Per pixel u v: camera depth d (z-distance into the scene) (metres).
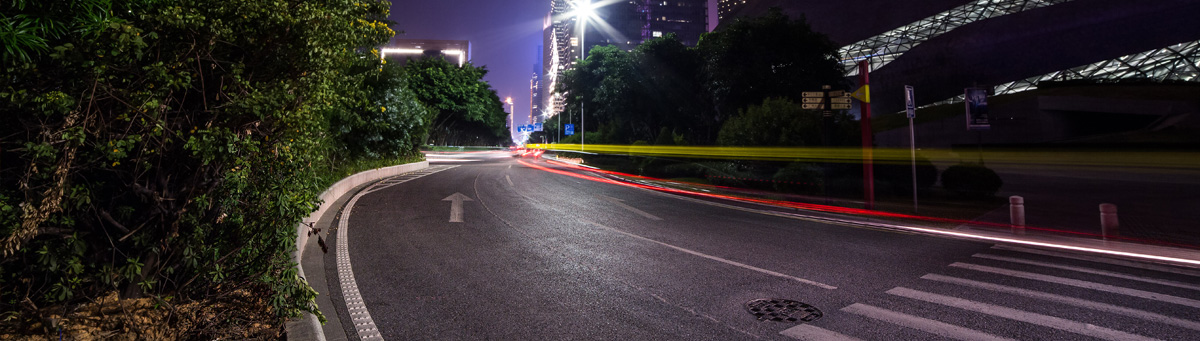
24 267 2.84
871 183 11.62
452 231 8.44
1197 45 42.09
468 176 22.09
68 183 2.63
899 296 4.96
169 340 3.00
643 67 37.91
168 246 3.13
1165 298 4.82
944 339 3.80
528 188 16.78
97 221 3.02
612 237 8.16
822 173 14.98
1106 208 8.16
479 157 57.59
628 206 12.34
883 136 49.31
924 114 46.59
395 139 23.11
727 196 14.95
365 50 4.02
